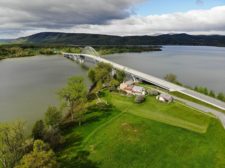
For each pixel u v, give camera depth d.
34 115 87.19
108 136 66.62
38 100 106.81
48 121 68.44
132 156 57.22
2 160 49.03
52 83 143.75
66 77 164.50
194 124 72.56
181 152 58.12
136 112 83.00
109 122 75.44
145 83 129.25
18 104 101.25
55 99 107.88
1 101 106.31
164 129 69.44
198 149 59.00
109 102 95.19
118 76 139.00
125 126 71.38
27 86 136.00
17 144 50.03
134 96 100.31
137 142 62.97
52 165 43.19
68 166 53.84
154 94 101.12
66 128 73.94
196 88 113.69
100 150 59.91
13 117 85.38
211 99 93.62
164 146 60.88
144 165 53.81
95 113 84.19
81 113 81.62
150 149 59.78
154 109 85.50
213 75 183.12
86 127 73.25
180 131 68.00
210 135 65.38
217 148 59.06
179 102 91.00
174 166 52.97
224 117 76.06
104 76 130.88
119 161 55.47
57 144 63.22
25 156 43.88
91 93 110.12
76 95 77.50
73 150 60.34
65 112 87.44
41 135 62.44
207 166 52.47
